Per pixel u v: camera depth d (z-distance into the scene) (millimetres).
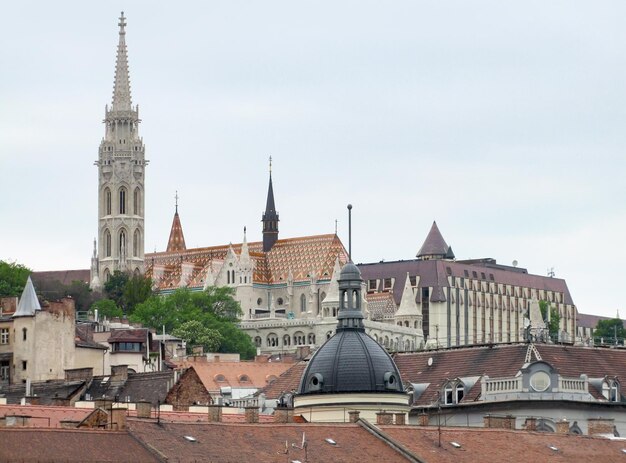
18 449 171000
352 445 193000
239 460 182000
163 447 179875
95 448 175625
